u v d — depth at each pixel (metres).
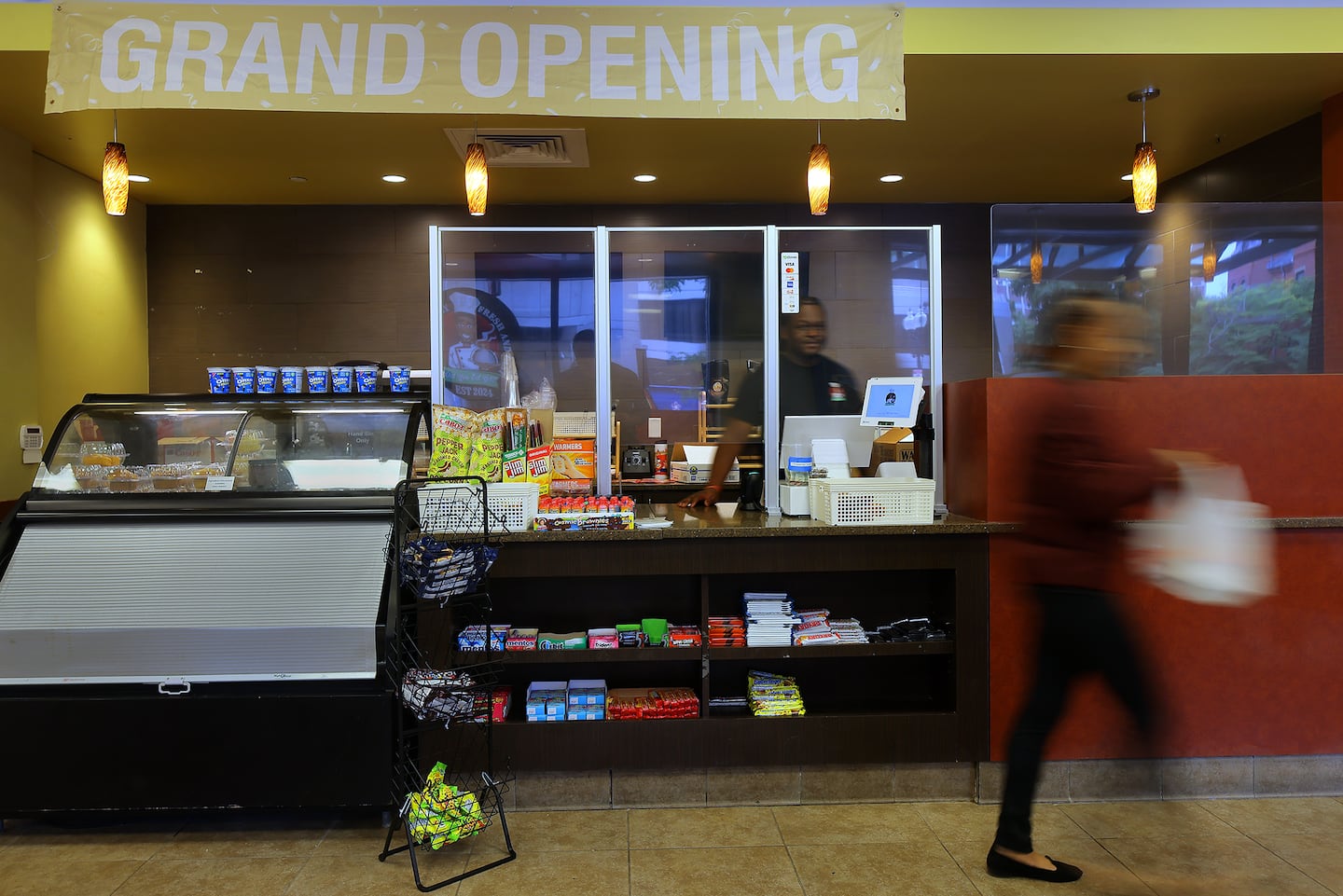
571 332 4.01
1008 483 3.12
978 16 3.88
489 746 2.75
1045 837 2.76
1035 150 5.28
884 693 3.34
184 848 2.68
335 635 2.66
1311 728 3.09
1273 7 3.88
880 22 3.21
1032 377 3.15
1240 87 4.29
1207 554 2.76
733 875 2.53
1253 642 3.07
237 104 3.14
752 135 4.93
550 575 3.04
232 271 6.36
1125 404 3.07
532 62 3.19
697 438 4.04
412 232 6.40
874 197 6.39
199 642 2.66
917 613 3.36
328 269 6.38
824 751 3.02
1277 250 3.53
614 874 2.54
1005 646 3.06
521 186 5.98
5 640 2.65
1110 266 3.38
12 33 3.62
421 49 3.18
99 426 3.08
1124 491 2.35
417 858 2.63
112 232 5.88
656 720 3.01
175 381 6.34
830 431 3.80
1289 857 2.61
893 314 3.95
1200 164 5.60
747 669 3.33
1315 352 3.56
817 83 3.22
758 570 3.04
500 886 2.47
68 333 5.36
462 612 3.13
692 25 3.21
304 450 3.07
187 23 3.12
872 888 2.45
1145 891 2.40
